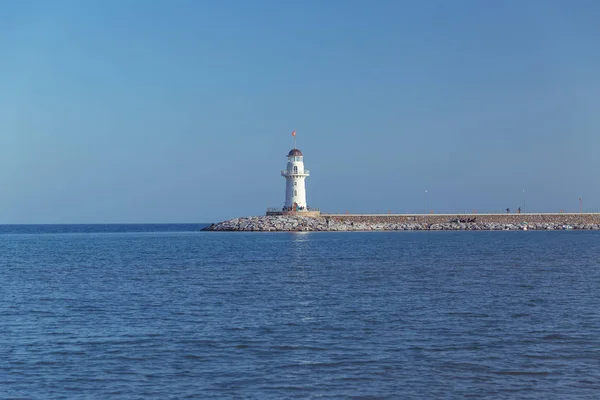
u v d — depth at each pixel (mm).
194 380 28016
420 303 47531
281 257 94250
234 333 36906
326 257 93438
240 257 95125
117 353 32406
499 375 28625
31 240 180000
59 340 35250
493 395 26141
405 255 96875
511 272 70188
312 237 160875
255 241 143750
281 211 198875
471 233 187125
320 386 27234
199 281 62469
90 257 100812
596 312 43438
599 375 28578
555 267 76375
